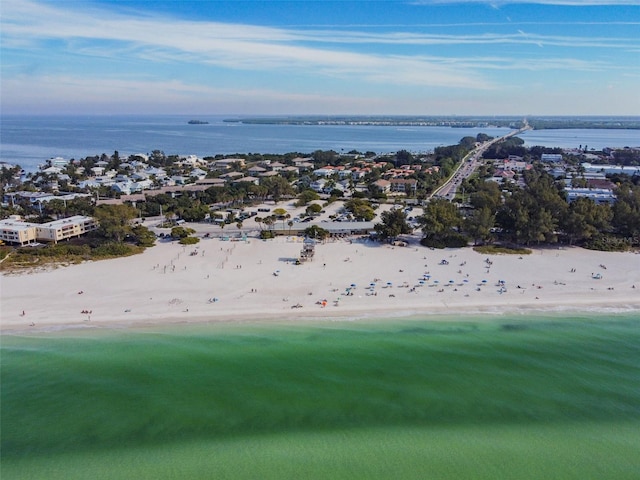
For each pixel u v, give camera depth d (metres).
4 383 68.12
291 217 175.75
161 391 66.88
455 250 131.38
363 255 127.12
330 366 73.44
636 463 54.75
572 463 54.59
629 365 74.38
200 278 109.06
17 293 99.31
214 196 196.00
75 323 86.81
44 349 77.62
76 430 59.00
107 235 135.12
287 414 62.53
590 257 124.38
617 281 107.25
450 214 137.62
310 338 82.00
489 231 135.75
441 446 57.09
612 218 140.62
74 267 116.44
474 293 100.81
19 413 61.94
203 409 63.28
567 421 61.84
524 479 52.31
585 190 192.12
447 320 89.19
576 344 80.62
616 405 65.06
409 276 110.44
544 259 122.75
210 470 52.88
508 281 107.25
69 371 71.31
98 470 52.84
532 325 87.38
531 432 59.84
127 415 61.91
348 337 82.50
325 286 104.38
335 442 57.62
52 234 136.50
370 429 59.97
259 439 57.97
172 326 86.19
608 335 83.69
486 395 66.94
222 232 152.25
